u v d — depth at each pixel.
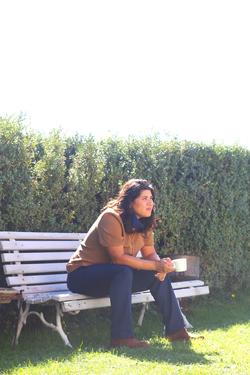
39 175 6.33
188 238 8.14
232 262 8.63
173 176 7.80
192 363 4.45
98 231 5.34
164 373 4.06
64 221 6.63
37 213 6.32
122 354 4.68
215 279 8.44
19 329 5.48
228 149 8.53
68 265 5.55
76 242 6.48
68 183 6.68
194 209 8.12
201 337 5.46
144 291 6.04
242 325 6.65
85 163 6.82
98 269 5.28
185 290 6.66
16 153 6.01
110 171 7.16
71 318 6.61
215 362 4.55
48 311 6.45
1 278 5.97
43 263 6.04
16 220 6.10
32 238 6.00
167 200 7.71
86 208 6.87
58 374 4.10
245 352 5.00
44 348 5.29
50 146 6.53
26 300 5.33
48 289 5.81
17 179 6.04
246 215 8.85
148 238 5.70
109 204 5.50
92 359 4.53
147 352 4.76
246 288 9.09
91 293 5.41
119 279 5.11
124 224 5.31
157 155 7.66
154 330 6.38
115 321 5.05
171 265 5.30
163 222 7.75
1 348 5.38
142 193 5.41
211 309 7.80
